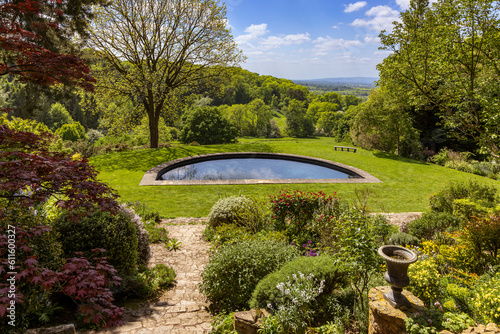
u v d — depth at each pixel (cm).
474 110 812
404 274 317
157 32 1755
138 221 571
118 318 299
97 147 2050
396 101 998
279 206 718
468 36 778
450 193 930
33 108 930
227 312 432
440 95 893
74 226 439
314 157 1981
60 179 316
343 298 418
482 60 788
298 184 1358
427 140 2423
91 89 488
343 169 1719
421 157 2205
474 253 532
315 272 405
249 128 5450
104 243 437
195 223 879
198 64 1970
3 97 2472
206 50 1869
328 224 639
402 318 296
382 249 346
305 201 718
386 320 306
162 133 3203
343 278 446
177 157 1794
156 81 1688
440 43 789
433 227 700
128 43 1688
